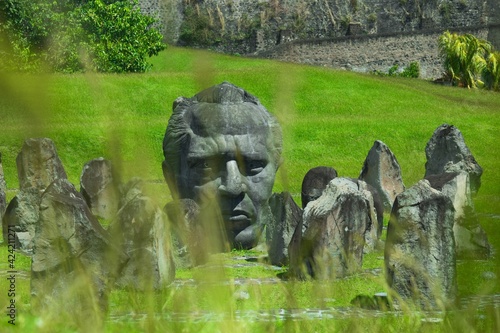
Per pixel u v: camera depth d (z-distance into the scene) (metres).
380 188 34.09
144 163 7.07
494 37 90.62
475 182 34.12
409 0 122.56
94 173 29.86
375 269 20.42
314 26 120.69
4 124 46.84
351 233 19.44
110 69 70.38
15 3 30.38
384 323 8.44
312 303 9.03
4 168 45.66
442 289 15.98
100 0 73.00
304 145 52.44
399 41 115.88
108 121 7.40
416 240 16.09
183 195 24.72
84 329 7.63
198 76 6.07
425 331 8.20
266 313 8.34
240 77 70.38
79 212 13.93
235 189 23.88
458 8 122.44
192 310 6.84
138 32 73.56
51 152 29.92
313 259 18.86
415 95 68.69
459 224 22.09
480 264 12.00
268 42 118.31
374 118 60.34
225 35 116.88
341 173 47.81
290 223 21.81
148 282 7.06
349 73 72.62
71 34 29.25
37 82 7.02
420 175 44.44
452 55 86.12
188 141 24.47
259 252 24.00
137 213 16.03
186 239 12.04
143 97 60.59
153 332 6.77
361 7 121.94
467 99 70.19
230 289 6.80
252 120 24.70
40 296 11.10
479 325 6.60
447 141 35.16
